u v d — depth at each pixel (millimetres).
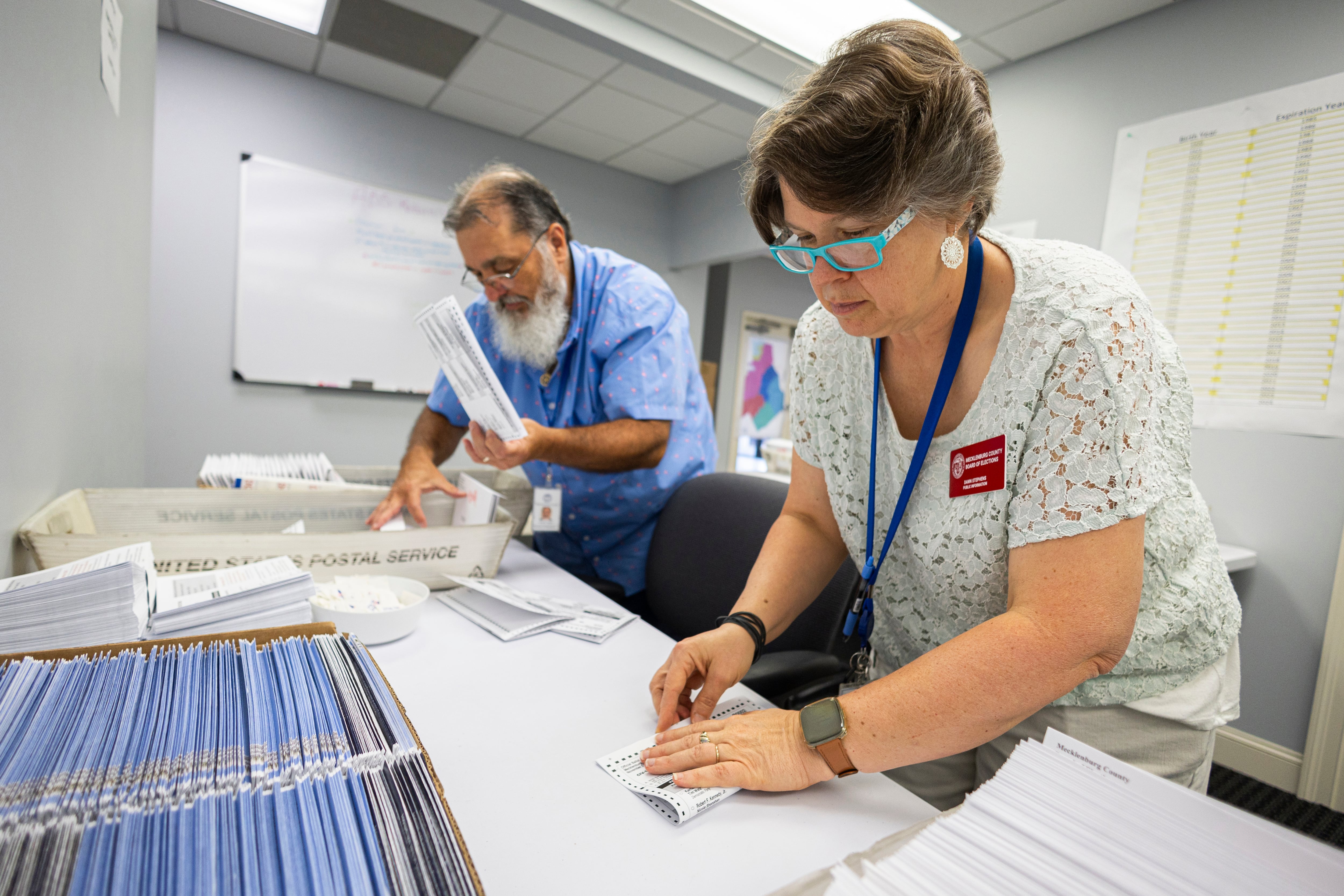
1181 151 2047
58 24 730
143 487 1613
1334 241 1782
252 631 569
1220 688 705
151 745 395
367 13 2564
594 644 817
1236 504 1964
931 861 347
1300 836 328
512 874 427
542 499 1262
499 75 3008
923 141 453
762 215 573
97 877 294
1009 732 716
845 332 715
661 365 1295
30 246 685
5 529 673
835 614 951
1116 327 517
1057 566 505
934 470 670
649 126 3469
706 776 511
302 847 329
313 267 3158
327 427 3277
